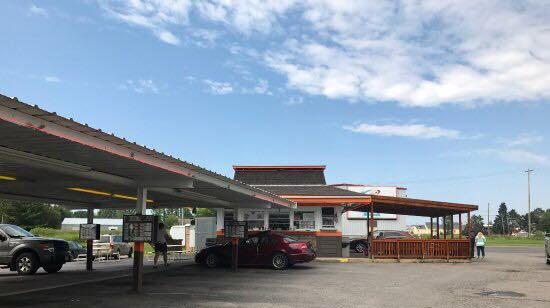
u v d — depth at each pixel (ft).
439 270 67.05
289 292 42.47
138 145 32.30
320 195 86.22
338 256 87.30
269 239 66.39
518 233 476.95
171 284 47.03
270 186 97.50
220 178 51.39
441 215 103.76
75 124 26.27
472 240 98.78
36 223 252.21
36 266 57.67
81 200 68.80
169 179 44.60
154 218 40.68
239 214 89.56
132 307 33.68
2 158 32.17
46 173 41.83
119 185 45.52
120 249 103.76
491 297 41.27
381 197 84.69
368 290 44.60
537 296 42.09
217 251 67.51
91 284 46.65
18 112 23.52
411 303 37.50
